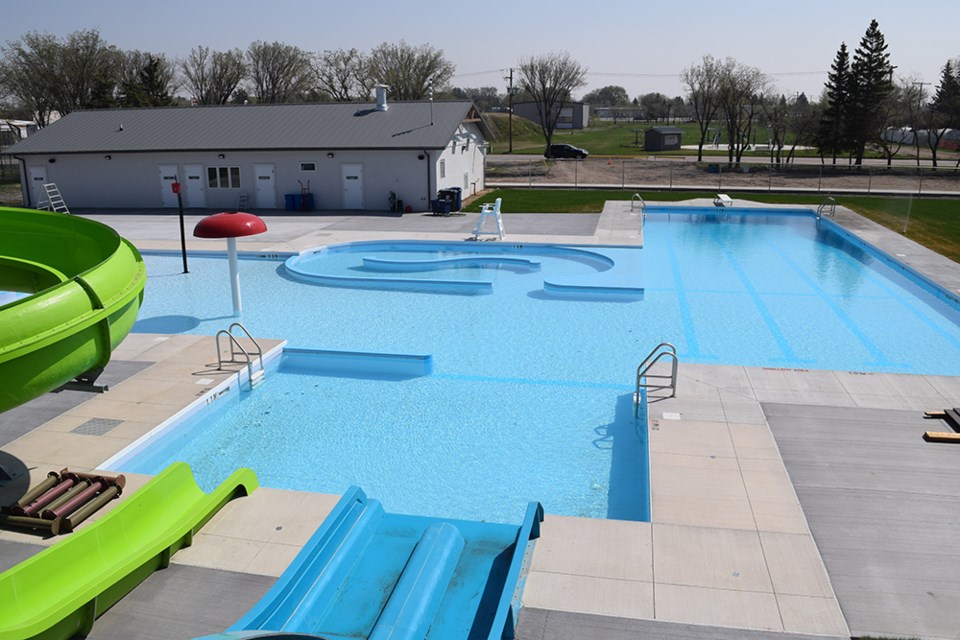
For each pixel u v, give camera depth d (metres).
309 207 30.56
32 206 32.53
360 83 82.31
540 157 61.81
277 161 30.64
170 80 80.38
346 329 15.45
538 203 33.22
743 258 22.45
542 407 11.51
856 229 25.89
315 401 11.86
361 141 29.88
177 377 11.75
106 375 11.84
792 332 15.09
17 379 6.28
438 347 14.30
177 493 7.65
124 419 10.11
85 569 6.24
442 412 11.38
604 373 12.86
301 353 13.45
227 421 11.14
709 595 6.24
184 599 6.28
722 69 63.59
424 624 5.54
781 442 9.12
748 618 5.95
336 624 5.79
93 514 7.60
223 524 7.42
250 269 21.06
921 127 66.94
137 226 27.41
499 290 18.64
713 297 17.78
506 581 5.73
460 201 30.00
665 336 14.85
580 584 6.38
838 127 55.44
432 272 20.75
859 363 13.26
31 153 31.56
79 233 9.28
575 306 17.11
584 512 8.69
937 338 14.66
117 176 31.84
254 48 82.44
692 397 10.62
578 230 25.69
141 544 6.82
